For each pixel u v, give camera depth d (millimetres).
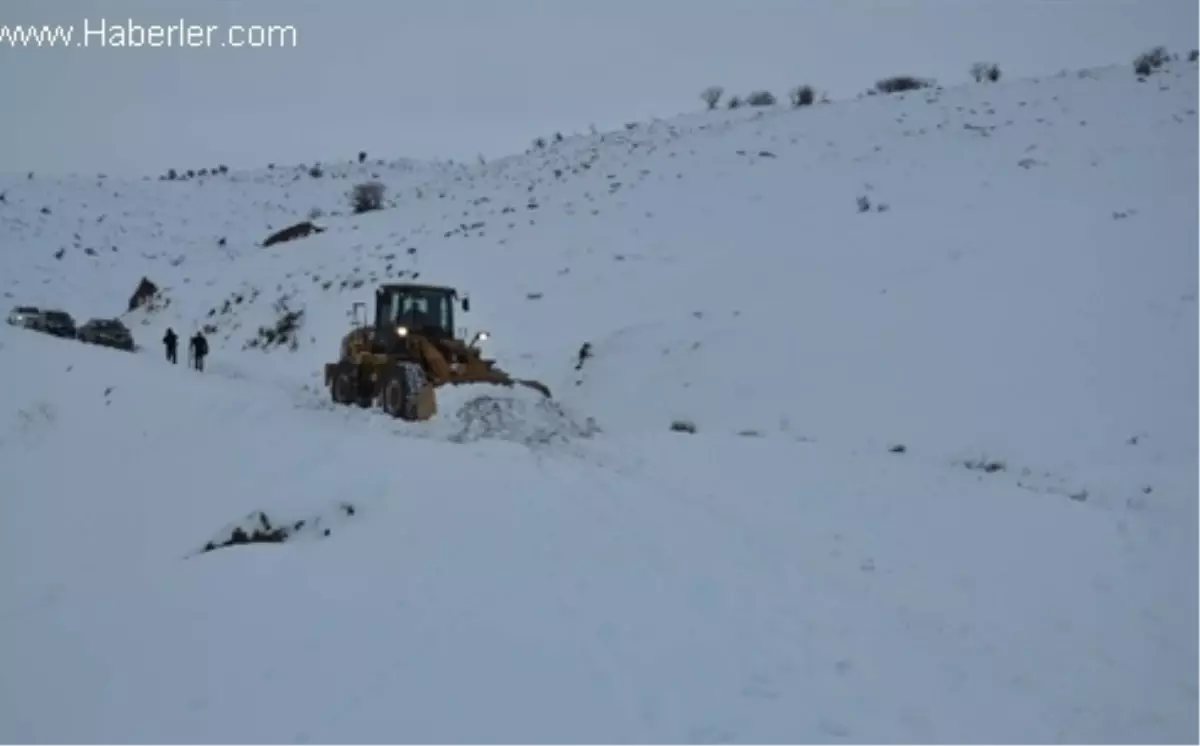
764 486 13383
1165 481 14656
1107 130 39875
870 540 10953
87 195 70000
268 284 39438
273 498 12234
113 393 21531
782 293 26000
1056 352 19641
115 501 16062
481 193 49688
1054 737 6469
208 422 18562
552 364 25859
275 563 9711
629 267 32094
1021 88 51781
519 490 11812
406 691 6680
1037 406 18047
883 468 14781
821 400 20062
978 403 18516
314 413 18766
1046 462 16359
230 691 7051
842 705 6551
